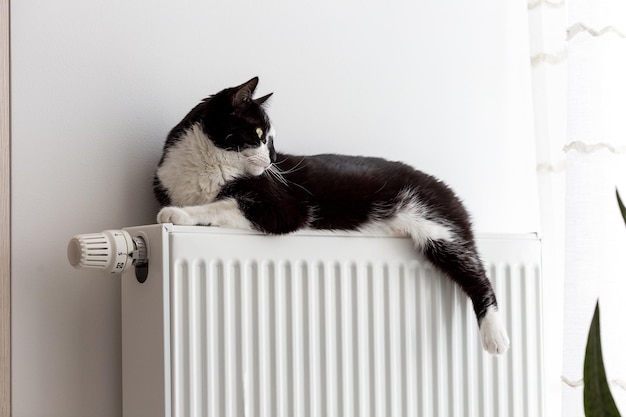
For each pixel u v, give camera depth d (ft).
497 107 6.05
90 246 3.93
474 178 5.91
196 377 4.09
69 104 4.51
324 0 5.45
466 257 4.84
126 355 4.38
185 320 4.06
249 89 4.57
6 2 4.33
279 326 4.34
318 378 4.46
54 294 4.38
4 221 4.25
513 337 5.07
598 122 5.80
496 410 4.99
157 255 4.07
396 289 4.75
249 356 4.25
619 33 5.98
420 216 4.84
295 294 4.41
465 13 5.99
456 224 4.92
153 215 4.75
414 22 5.78
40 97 4.42
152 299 4.12
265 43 5.22
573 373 5.61
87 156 4.54
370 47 5.60
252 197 4.33
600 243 5.73
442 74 5.86
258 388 4.25
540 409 5.13
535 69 6.08
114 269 4.05
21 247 4.30
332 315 4.52
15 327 4.25
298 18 5.35
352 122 5.49
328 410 4.46
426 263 4.85
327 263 4.52
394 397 4.67
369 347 4.62
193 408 4.06
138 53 4.76
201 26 4.99
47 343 4.34
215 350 4.15
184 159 4.48
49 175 4.42
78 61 4.55
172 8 4.90
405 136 5.68
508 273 5.10
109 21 4.67
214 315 4.16
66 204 4.45
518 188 6.09
